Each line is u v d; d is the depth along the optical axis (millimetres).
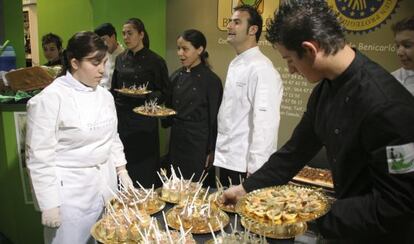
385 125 940
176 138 3031
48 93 1710
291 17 1022
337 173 1135
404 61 2082
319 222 1118
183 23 3990
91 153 1829
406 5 2717
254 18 2301
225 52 3723
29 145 1700
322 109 1201
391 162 926
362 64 1044
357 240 1142
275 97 2273
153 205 1678
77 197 1815
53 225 1722
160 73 3283
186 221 1522
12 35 3404
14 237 2734
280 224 1234
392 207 931
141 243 1357
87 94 1829
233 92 2404
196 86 2900
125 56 3377
